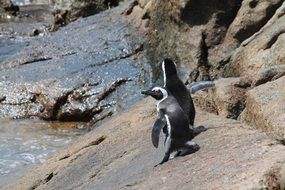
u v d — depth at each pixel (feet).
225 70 105.91
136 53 131.23
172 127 58.23
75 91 121.90
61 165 74.95
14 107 123.85
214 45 118.73
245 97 79.20
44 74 128.88
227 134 61.36
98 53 132.98
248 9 115.44
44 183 73.82
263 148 55.31
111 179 63.67
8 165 99.25
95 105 119.24
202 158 57.16
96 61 129.90
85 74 125.70
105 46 135.33
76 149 77.66
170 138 58.80
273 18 103.65
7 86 128.06
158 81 121.08
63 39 143.95
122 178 61.82
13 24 194.18
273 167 50.08
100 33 141.90
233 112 79.05
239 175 50.96
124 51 132.16
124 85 122.11
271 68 79.51
